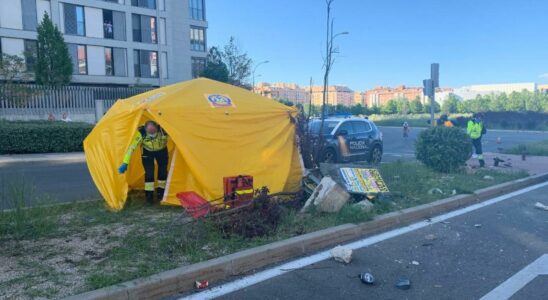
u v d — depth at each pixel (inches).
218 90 338.3
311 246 223.6
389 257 215.9
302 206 289.6
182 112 298.8
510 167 553.3
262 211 242.4
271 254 205.3
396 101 3794.3
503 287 181.6
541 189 407.8
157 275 172.6
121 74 1748.3
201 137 300.5
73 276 176.4
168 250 206.8
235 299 167.6
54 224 247.9
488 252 224.8
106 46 1700.3
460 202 333.7
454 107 3489.2
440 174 458.9
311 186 314.5
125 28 1743.4
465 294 174.9
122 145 299.0
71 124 858.1
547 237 252.4
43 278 174.1
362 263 207.3
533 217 298.8
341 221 256.5
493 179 427.2
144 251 206.5
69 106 1338.6
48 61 1402.6
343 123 572.7
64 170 577.3
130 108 308.0
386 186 332.8
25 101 1236.5
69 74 1443.2
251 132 324.5
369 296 171.9
